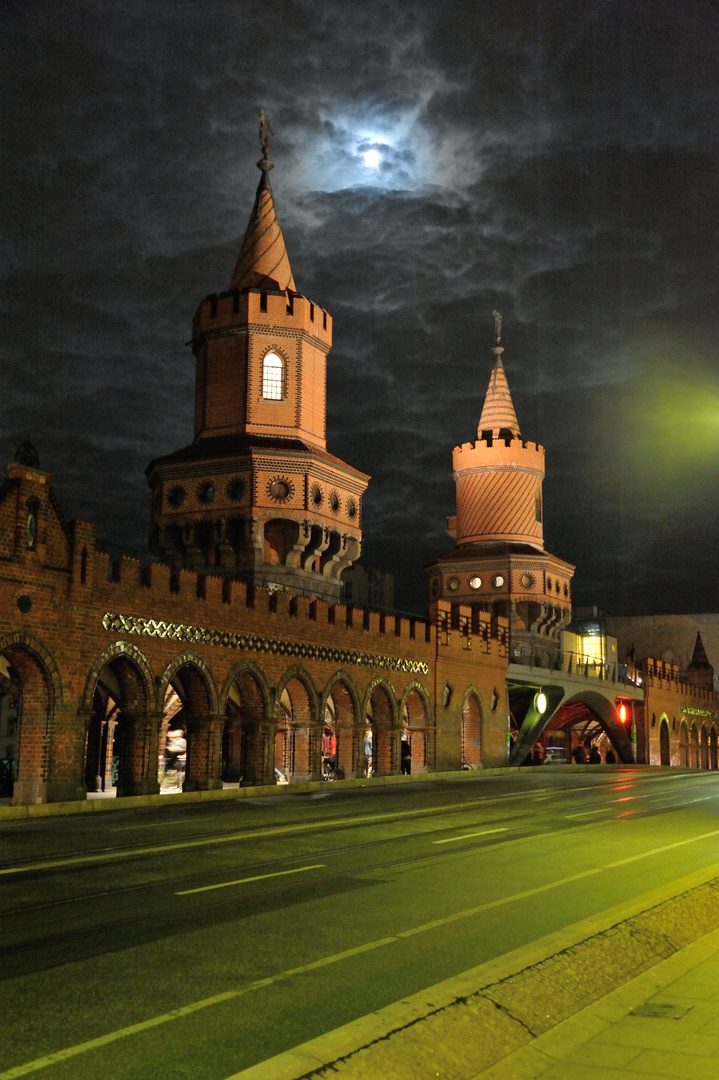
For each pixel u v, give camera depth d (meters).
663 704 81.62
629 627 107.81
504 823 24.08
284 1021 8.17
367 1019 7.29
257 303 45.56
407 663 48.31
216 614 36.38
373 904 13.30
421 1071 6.72
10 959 10.21
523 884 15.00
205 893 14.02
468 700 54.47
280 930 11.65
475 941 11.15
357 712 44.19
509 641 59.12
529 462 67.81
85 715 30.53
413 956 10.44
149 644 33.25
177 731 42.41
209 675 35.75
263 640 38.66
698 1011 8.30
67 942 10.97
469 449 68.19
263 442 44.03
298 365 46.03
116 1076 6.93
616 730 73.56
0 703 55.47
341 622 43.59
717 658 105.06
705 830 22.89
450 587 66.19
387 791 36.00
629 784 41.16
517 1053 7.30
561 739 77.75
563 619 66.69
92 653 31.05
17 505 28.86
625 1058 7.20
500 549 64.94
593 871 16.34
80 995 8.90
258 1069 6.36
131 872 15.87
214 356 46.44
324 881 15.15
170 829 22.22
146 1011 8.44
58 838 20.45
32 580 29.14
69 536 30.59
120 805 29.69
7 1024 8.09
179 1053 7.40
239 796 34.47
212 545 45.03
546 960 9.09
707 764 93.31
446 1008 7.59
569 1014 8.23
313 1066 6.41
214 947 10.77
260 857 17.67
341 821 24.12
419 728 49.56
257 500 43.38
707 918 12.01
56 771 29.47
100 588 31.48
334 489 46.12
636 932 10.57
